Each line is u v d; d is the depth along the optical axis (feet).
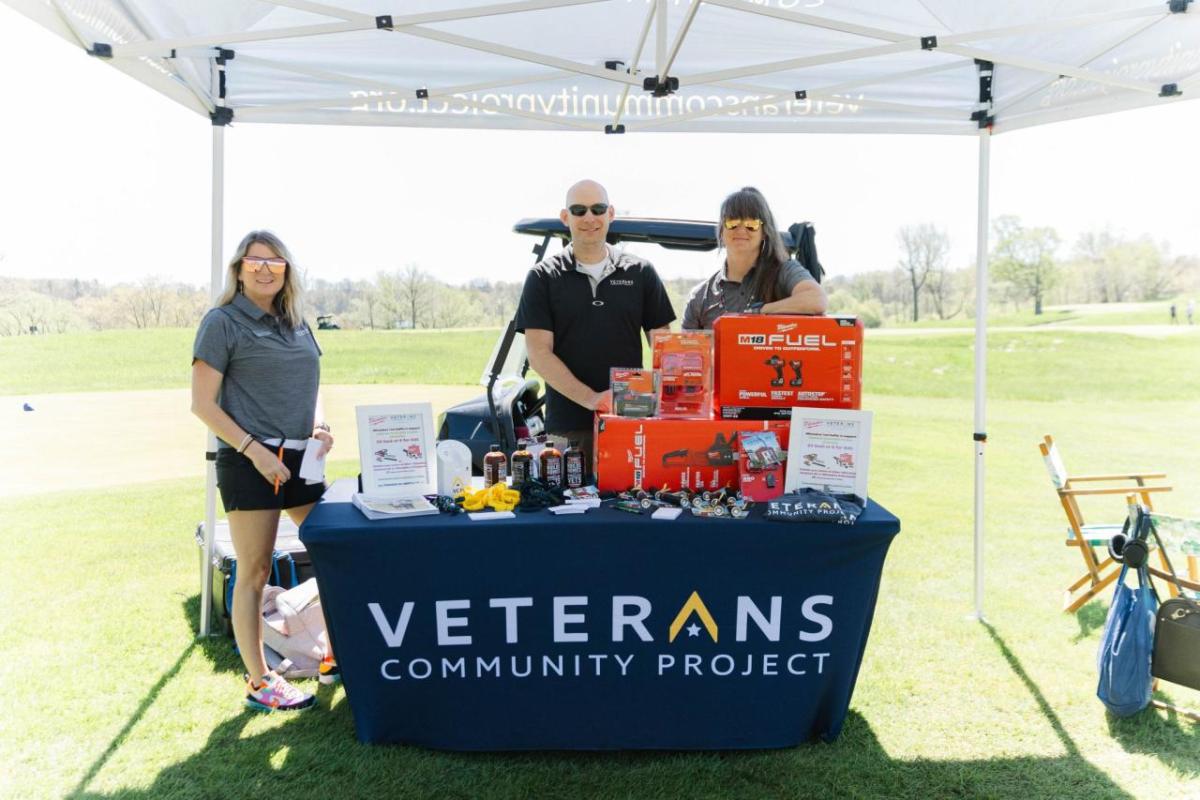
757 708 7.80
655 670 7.60
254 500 8.30
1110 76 9.00
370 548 7.14
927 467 26.94
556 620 7.43
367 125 11.45
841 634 7.60
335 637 7.57
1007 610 12.55
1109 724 8.77
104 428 29.30
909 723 8.75
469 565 7.24
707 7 9.52
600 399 8.53
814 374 7.89
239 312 8.19
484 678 7.61
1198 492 23.30
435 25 9.98
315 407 8.85
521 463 8.11
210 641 11.10
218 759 7.94
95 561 15.31
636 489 7.89
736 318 7.88
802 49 10.77
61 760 7.97
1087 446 30.86
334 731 8.46
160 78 9.30
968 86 11.51
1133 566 8.80
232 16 9.56
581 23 10.00
